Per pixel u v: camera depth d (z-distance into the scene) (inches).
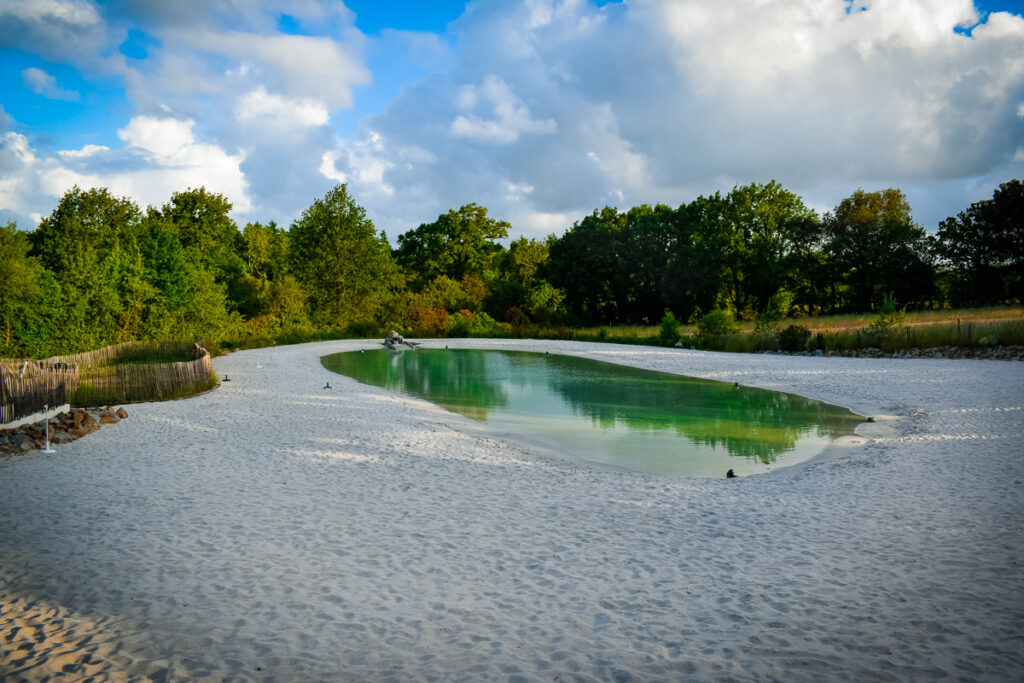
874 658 173.0
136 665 168.4
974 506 303.7
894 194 2464.3
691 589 219.8
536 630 190.5
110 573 228.5
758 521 296.7
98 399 634.2
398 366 1184.2
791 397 756.6
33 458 407.5
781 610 202.8
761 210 2465.6
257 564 238.5
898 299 2223.2
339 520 291.3
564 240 2642.7
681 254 2432.3
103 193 1624.0
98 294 1167.0
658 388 855.7
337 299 2356.1
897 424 550.6
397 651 177.8
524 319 2445.9
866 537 269.1
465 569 237.1
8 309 997.8
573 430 566.6
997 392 665.6
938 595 210.7
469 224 3467.0
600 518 301.9
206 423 538.3
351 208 2464.3
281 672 166.2
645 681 163.2
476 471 395.5
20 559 240.7
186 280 1456.7
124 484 346.3
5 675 161.9
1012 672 164.7
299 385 832.9
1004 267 2042.3
